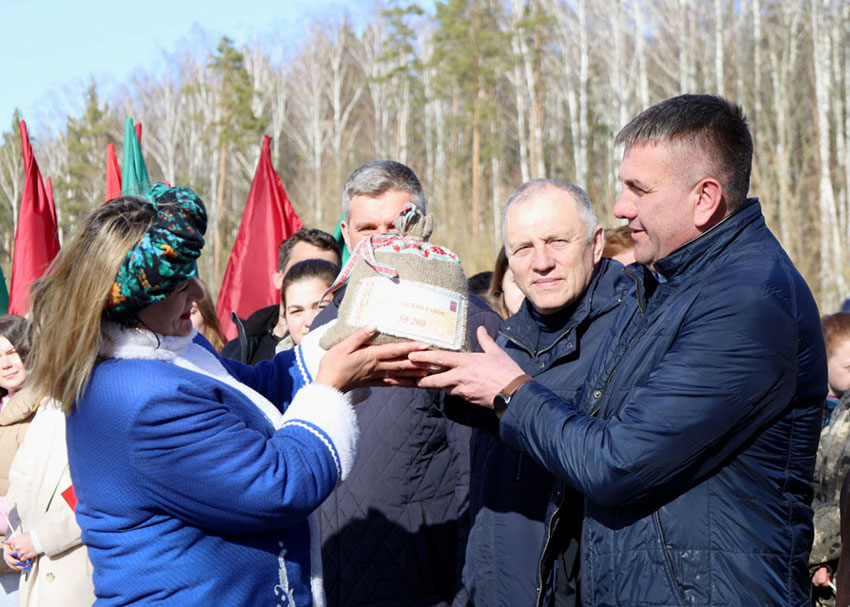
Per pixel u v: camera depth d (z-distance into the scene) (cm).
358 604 272
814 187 1844
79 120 4178
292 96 4572
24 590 287
